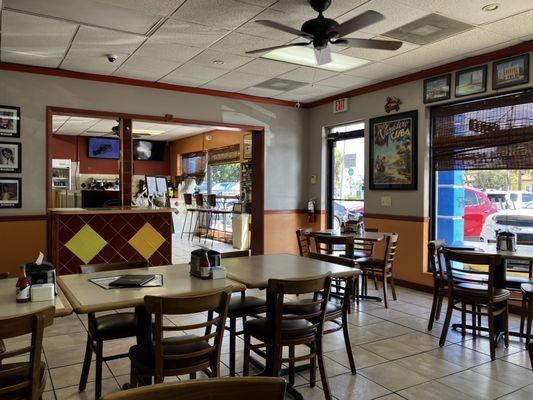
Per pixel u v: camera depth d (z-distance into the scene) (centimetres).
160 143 1357
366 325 427
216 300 223
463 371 322
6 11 388
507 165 494
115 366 325
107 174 1286
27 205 559
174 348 229
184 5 377
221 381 114
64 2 370
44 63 546
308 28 355
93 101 596
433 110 577
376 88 644
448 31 433
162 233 572
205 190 1183
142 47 485
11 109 547
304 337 265
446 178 575
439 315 457
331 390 290
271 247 754
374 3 372
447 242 574
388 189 631
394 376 312
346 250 505
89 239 528
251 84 651
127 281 254
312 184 785
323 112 755
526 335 369
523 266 492
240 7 381
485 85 506
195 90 671
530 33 438
